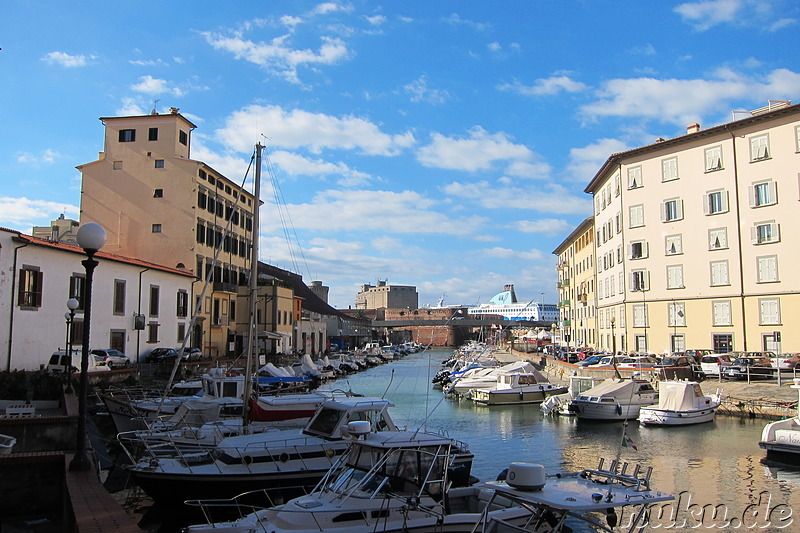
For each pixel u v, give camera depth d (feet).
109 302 136.98
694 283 170.60
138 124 192.75
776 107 163.22
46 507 45.98
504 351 342.44
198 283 187.93
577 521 48.73
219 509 52.70
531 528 37.32
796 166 152.66
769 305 155.12
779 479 63.26
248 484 53.01
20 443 63.05
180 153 194.80
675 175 177.27
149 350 152.97
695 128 179.93
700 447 80.79
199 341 186.91
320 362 222.48
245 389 76.84
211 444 63.21
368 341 483.51
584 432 96.68
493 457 77.41
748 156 161.58
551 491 34.19
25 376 89.51
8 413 68.64
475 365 196.03
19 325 111.45
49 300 118.83
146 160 191.01
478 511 41.98
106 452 75.10
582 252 272.72
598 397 105.70
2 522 44.27
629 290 187.62
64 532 40.04
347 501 36.91
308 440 57.16
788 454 68.49
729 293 162.91
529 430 99.60
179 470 53.06
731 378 126.93
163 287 161.58
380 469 38.09
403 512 36.19
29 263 114.32
